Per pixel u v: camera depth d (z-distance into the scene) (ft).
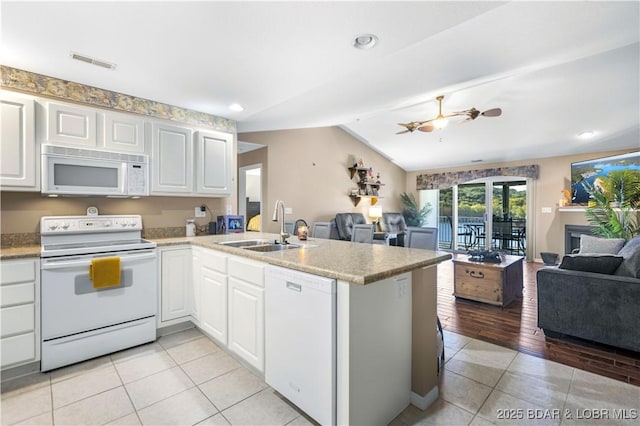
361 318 4.78
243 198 19.95
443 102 14.61
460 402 5.92
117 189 8.59
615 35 7.97
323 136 20.95
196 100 9.64
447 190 26.02
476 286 12.06
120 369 7.07
